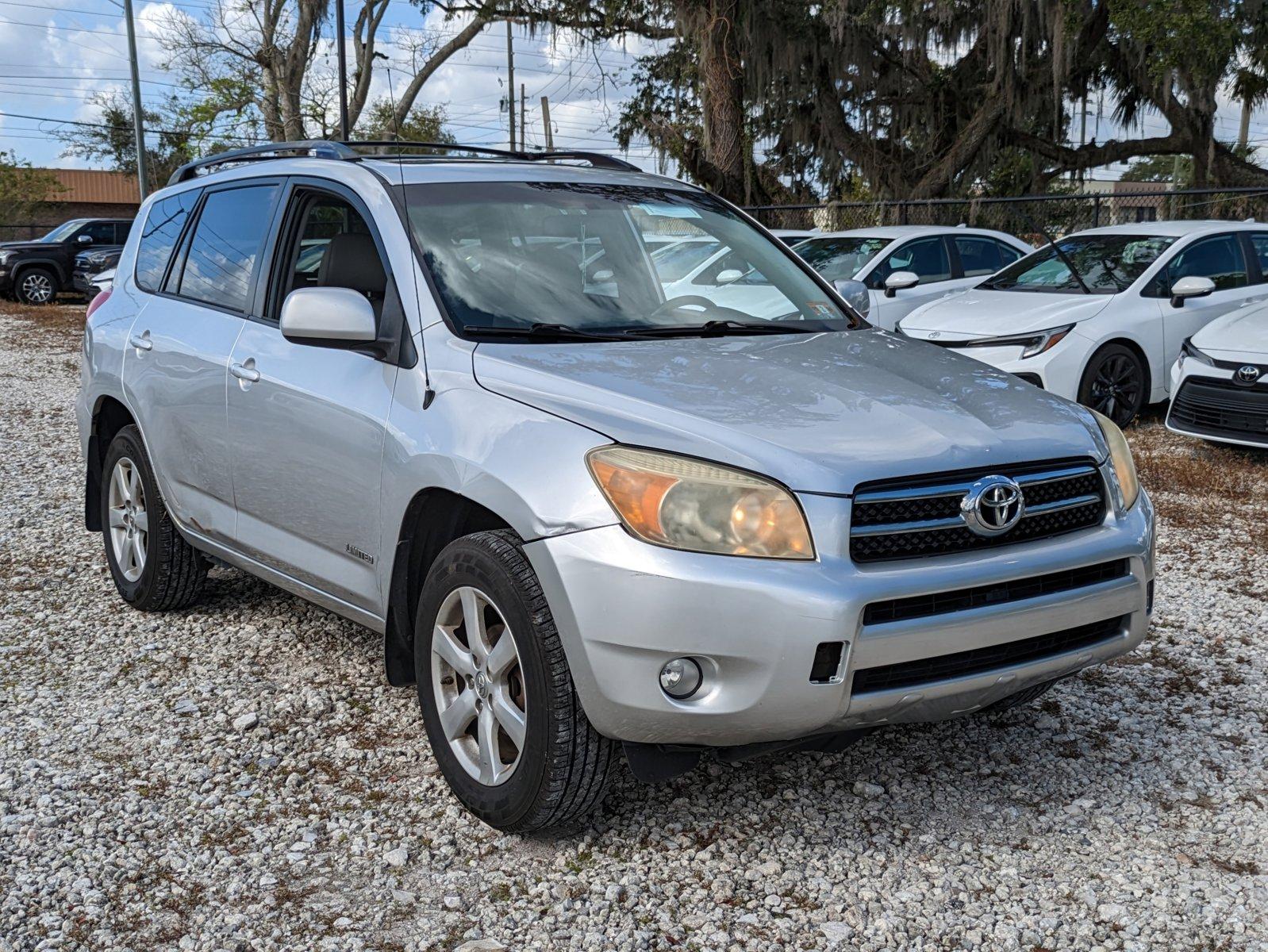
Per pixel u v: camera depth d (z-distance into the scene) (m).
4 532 6.43
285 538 3.99
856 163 26.12
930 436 2.97
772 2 22.72
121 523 5.11
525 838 3.20
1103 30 22.70
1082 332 9.32
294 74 33.97
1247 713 4.06
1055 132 23.86
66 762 3.64
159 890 2.95
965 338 9.62
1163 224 10.59
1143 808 3.39
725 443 2.85
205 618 4.98
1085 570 3.11
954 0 22.98
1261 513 6.95
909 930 2.79
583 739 2.94
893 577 2.77
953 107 25.69
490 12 28.66
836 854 3.13
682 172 25.12
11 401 11.58
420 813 3.34
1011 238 12.50
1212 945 2.73
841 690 2.75
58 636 4.77
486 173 4.11
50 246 24.52
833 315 4.20
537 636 2.91
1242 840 3.21
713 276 4.11
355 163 4.07
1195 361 8.30
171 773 3.58
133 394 4.76
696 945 2.73
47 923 2.80
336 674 4.36
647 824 3.27
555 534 2.84
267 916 2.84
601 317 3.68
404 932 2.78
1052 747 3.79
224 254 4.53
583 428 2.95
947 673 2.93
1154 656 4.61
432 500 3.34
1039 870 3.06
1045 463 3.08
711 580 2.71
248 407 4.01
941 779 3.56
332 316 3.42
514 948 2.72
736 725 2.77
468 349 3.35
